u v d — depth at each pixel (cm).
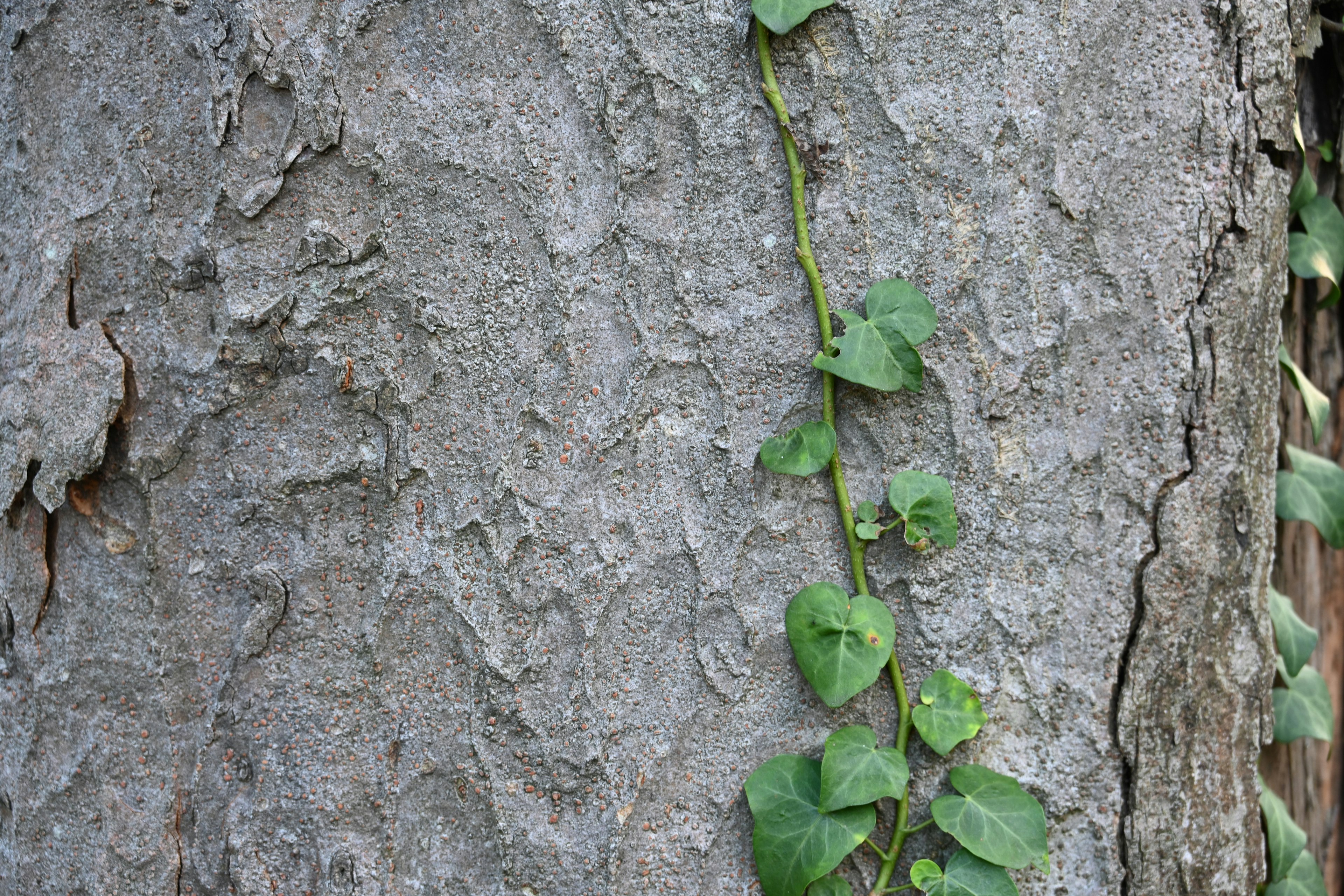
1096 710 128
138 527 127
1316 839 148
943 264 128
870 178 128
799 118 128
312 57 127
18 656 129
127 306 127
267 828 127
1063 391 128
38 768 128
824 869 126
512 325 127
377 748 127
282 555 127
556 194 127
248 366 127
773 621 128
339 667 127
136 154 127
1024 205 128
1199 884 129
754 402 128
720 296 128
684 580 128
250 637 127
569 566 127
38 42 128
